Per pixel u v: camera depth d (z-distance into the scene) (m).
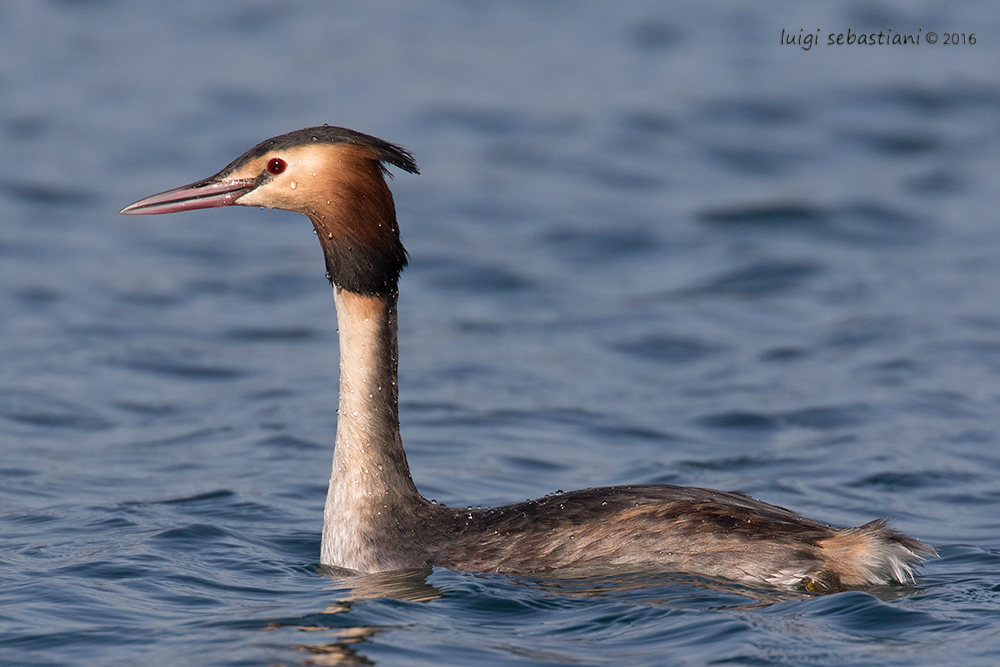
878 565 9.68
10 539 11.61
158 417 16.12
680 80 32.94
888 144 28.70
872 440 14.90
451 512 10.81
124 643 8.91
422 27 37.75
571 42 36.28
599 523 10.12
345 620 9.27
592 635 8.92
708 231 24.11
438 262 22.42
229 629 9.17
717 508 10.08
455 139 28.94
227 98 31.48
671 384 17.30
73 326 19.41
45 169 26.80
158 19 38.78
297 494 13.29
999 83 32.12
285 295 21.12
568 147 28.61
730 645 8.54
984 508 12.84
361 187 10.66
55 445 15.03
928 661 8.28
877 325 19.08
